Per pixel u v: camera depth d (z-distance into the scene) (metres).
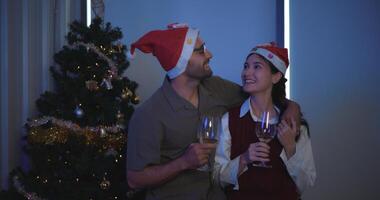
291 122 1.68
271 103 1.84
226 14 3.00
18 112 2.68
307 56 3.04
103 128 2.25
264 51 1.76
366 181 3.09
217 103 1.81
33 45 2.75
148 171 1.64
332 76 3.06
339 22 3.04
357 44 3.07
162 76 3.02
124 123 2.31
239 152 1.74
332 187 3.08
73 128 2.23
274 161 1.71
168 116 1.68
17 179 2.29
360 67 3.08
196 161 1.50
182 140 1.70
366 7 3.06
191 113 1.72
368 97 3.09
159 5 2.98
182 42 1.71
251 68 1.77
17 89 2.68
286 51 1.82
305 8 3.02
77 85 2.31
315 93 3.06
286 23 3.00
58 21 2.82
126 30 2.98
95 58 2.37
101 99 2.27
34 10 2.74
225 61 3.01
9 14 2.62
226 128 1.77
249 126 1.75
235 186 1.70
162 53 1.73
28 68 2.71
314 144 3.08
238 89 1.95
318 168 3.08
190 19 3.00
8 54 2.61
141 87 3.00
